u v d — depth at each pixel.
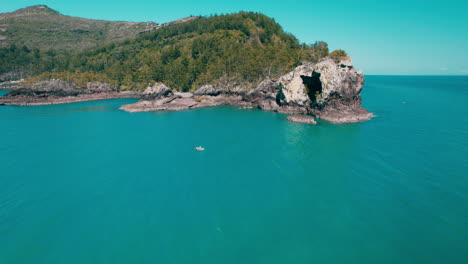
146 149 89.25
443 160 75.94
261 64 196.12
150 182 64.88
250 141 97.12
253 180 65.75
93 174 69.31
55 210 53.41
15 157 81.31
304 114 145.50
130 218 50.78
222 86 199.62
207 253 42.19
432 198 56.69
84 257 41.50
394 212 52.19
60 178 66.94
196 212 52.56
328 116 130.00
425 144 90.06
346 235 46.16
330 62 135.75
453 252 42.38
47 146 92.31
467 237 45.44
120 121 134.62
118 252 42.44
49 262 40.66
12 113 156.25
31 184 63.84
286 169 72.00
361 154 81.69
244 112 158.88
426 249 42.97
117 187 62.47
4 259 41.19
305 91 150.50
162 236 45.94
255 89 182.12
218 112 160.25
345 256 41.59
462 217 50.34
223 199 57.16
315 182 64.38
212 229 47.62
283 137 101.38
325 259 40.97
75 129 117.00
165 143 96.00
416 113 144.25
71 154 84.25
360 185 62.50
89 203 55.84
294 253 42.16
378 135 101.56
